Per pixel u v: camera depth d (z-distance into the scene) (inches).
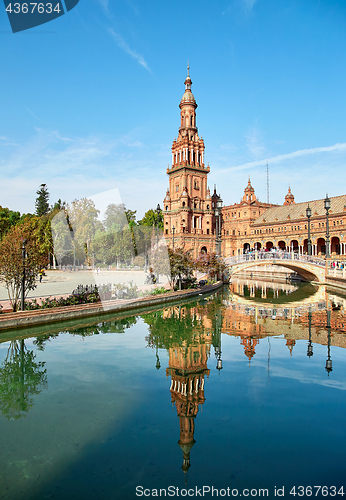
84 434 269.0
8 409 311.3
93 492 202.7
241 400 336.5
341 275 1547.7
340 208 2657.5
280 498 197.3
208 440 262.7
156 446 254.2
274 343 557.0
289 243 3006.9
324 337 599.8
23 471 222.8
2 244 667.4
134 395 343.6
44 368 421.7
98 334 603.5
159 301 938.1
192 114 3371.1
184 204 3164.4
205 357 474.9
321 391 359.9
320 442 262.8
